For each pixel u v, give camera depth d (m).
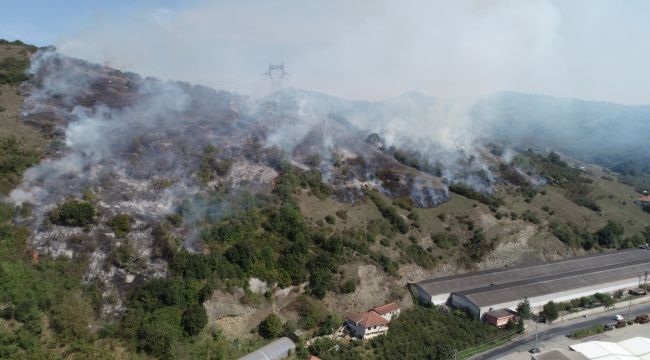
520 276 116.19
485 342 90.31
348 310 90.44
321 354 78.50
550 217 149.25
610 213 165.50
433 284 104.44
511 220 138.25
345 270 95.31
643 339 87.19
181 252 79.88
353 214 112.81
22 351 58.81
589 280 115.25
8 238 71.75
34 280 67.19
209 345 72.56
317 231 99.75
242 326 79.00
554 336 95.12
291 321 82.25
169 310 71.75
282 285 86.75
